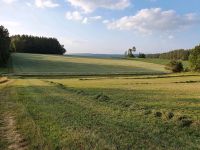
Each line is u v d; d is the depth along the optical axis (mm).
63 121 14578
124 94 29156
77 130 12547
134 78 70562
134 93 30453
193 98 25531
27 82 52000
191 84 47438
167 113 15617
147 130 12570
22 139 11586
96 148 9977
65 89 34625
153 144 10477
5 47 125062
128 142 10734
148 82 53688
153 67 131750
